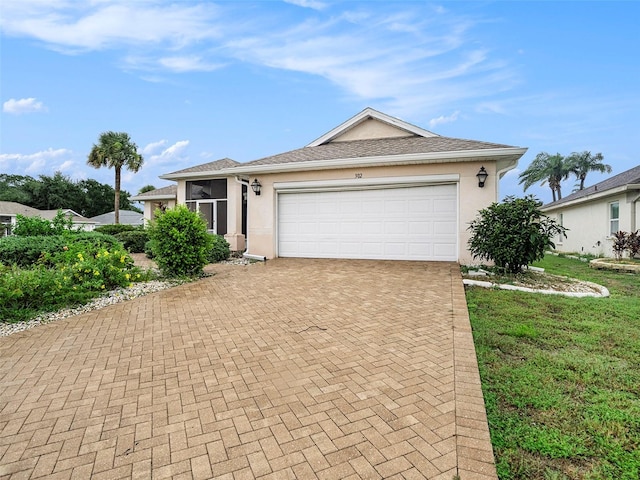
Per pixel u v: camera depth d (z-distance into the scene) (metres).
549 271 10.38
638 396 2.99
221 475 2.06
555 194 40.12
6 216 29.77
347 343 4.18
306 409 2.75
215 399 2.94
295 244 11.66
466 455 2.19
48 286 5.94
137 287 7.53
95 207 46.09
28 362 3.75
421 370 3.42
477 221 8.61
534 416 2.69
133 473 2.09
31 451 2.30
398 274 8.37
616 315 5.35
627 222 13.16
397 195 10.46
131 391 3.10
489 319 5.13
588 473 2.11
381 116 13.16
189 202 15.13
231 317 5.34
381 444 2.31
